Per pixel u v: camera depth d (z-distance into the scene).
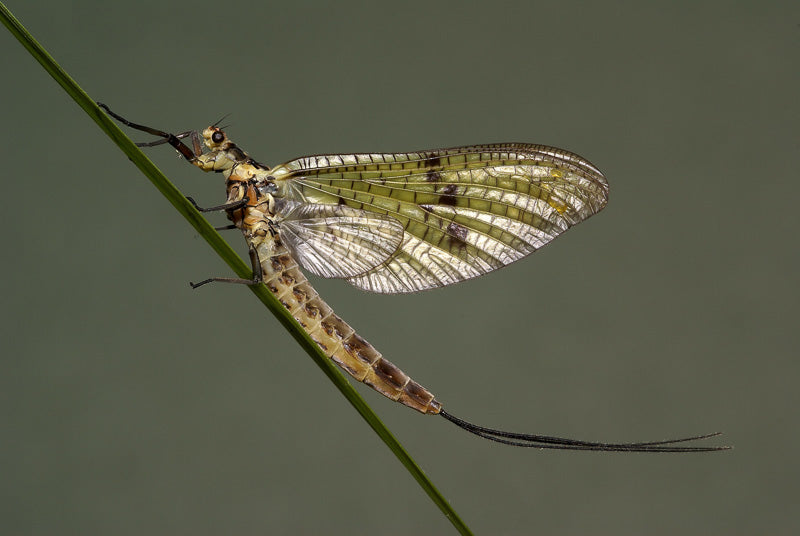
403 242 0.29
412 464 0.28
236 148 0.29
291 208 0.29
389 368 0.29
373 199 0.29
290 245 0.29
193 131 0.29
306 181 0.29
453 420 0.29
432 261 0.29
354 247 0.29
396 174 0.29
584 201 0.29
